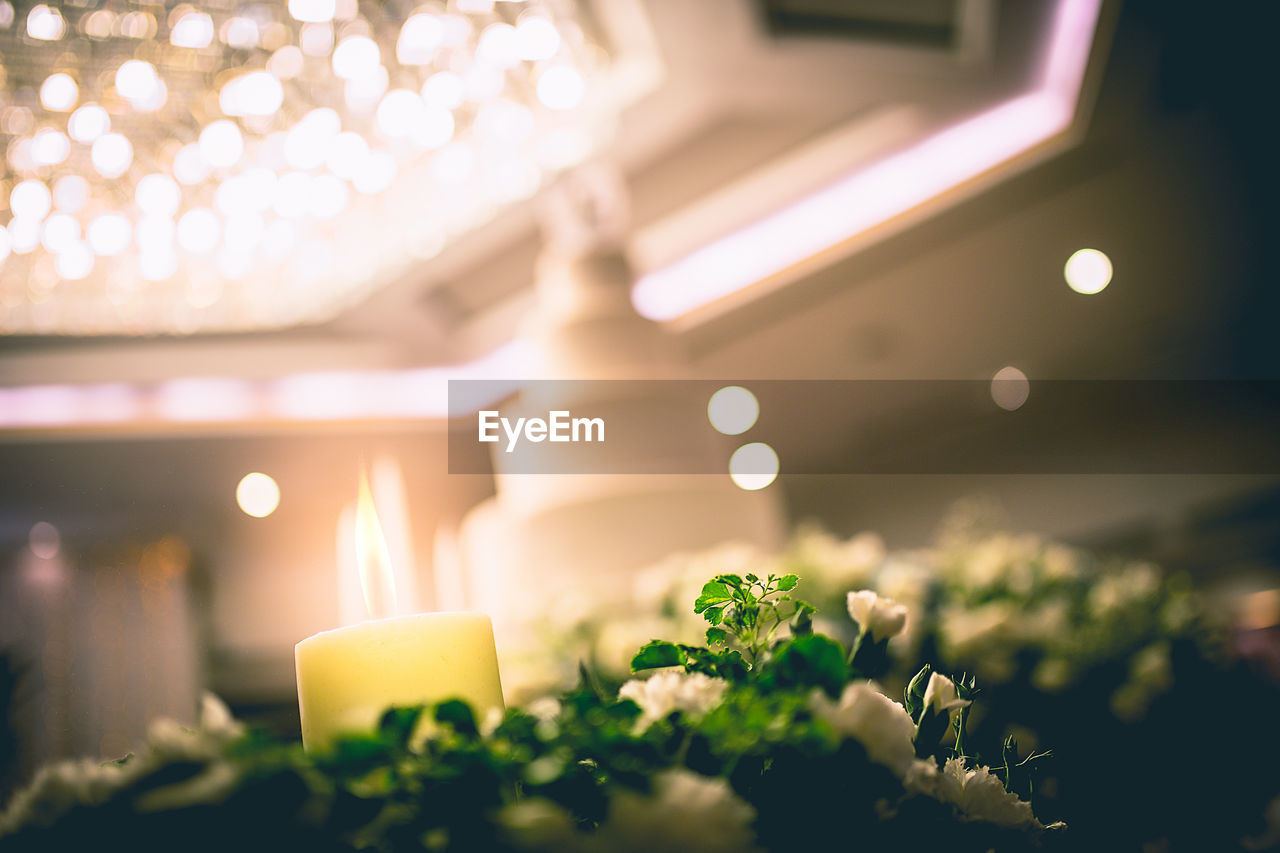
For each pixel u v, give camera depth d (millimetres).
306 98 2930
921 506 5938
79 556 4109
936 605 1556
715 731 457
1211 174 4898
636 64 3559
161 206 3090
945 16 3422
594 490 1989
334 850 427
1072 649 1231
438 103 3027
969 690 580
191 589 4195
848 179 4812
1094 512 5707
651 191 4469
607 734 451
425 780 427
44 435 4129
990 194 4824
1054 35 3715
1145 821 890
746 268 5059
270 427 4406
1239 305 5559
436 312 4555
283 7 2623
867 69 3639
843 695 485
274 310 4105
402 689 514
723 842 417
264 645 4102
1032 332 5715
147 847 421
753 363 5668
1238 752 1043
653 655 544
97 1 2480
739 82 3658
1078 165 4781
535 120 3551
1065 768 927
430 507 3834
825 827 468
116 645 3893
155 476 4348
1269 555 4832
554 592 1707
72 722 3479
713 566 1569
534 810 422
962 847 479
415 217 3863
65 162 2895
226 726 446
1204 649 1288
